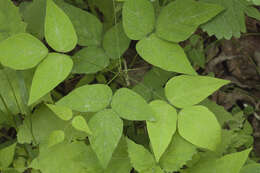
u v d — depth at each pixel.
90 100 0.84
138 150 0.85
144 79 0.95
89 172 0.88
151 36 0.87
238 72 1.10
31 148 0.92
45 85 0.83
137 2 0.86
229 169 0.85
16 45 0.83
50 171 0.88
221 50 1.10
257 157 1.04
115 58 0.92
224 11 0.90
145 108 0.83
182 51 0.86
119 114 0.83
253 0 0.84
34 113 0.92
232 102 1.08
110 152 0.82
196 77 0.85
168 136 0.83
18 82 0.92
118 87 1.02
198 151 0.90
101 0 1.00
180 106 0.85
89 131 0.82
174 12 0.86
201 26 0.91
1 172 0.89
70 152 0.89
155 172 0.85
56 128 0.91
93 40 0.92
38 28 0.93
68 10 0.91
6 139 0.99
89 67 0.91
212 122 0.84
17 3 1.02
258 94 1.09
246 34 1.07
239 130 0.98
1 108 0.92
